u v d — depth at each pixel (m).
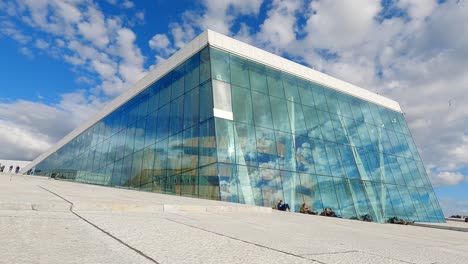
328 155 23.23
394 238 5.92
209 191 16.91
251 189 17.64
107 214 5.40
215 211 8.27
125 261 2.43
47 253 2.49
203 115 19.11
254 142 19.30
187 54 22.50
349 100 28.56
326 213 20.19
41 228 3.50
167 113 23.00
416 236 7.16
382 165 27.02
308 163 21.56
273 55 24.17
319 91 26.20
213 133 17.83
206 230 4.39
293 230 5.52
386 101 32.66
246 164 18.19
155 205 6.82
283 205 18.33
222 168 17.00
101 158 33.44
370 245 4.36
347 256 3.26
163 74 25.06
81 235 3.31
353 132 26.73
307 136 22.72
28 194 6.54
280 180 19.33
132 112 29.05
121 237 3.36
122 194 10.91
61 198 6.23
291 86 24.12
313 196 20.44
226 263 2.59
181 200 10.53
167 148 21.75
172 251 2.87
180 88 22.28
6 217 4.04
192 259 2.63
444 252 4.36
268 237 4.24
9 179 14.43
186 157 19.52
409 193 27.28
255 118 20.19
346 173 23.50
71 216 4.67
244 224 5.75
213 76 19.53
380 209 23.83
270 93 22.16
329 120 25.25
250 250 3.17
